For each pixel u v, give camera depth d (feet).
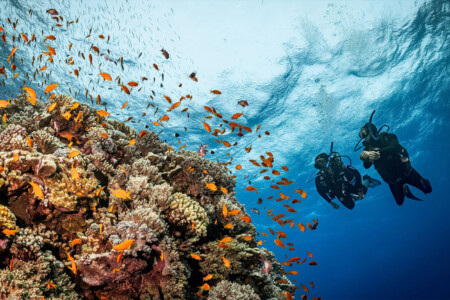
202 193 16.28
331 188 27.86
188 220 12.57
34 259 9.45
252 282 15.30
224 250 14.02
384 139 24.80
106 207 12.64
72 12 63.21
